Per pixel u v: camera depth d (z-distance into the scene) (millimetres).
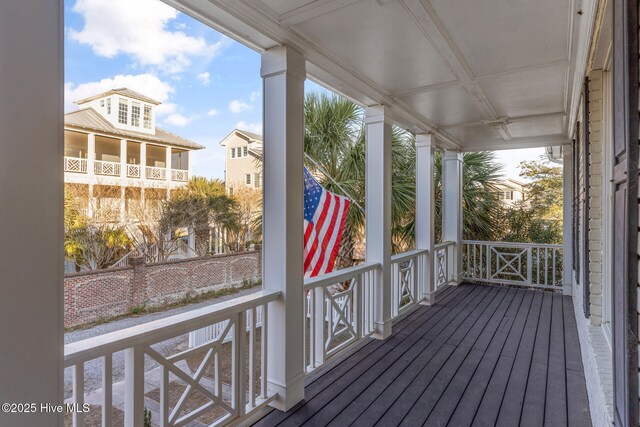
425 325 4035
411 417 2254
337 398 2473
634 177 975
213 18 1970
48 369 1128
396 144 5750
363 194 5160
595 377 2027
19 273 1074
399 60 2654
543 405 2391
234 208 6816
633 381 999
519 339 3594
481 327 3961
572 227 4680
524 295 5398
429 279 4840
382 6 1952
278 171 2334
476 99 3543
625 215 1023
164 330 1633
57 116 1157
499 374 2836
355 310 3379
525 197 9938
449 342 3516
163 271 4129
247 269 5926
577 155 3652
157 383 3055
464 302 5004
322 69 2652
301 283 2457
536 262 6016
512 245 6062
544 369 2920
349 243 5066
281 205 2326
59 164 1162
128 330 1563
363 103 3521
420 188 4922
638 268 993
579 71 2736
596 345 2225
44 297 1124
